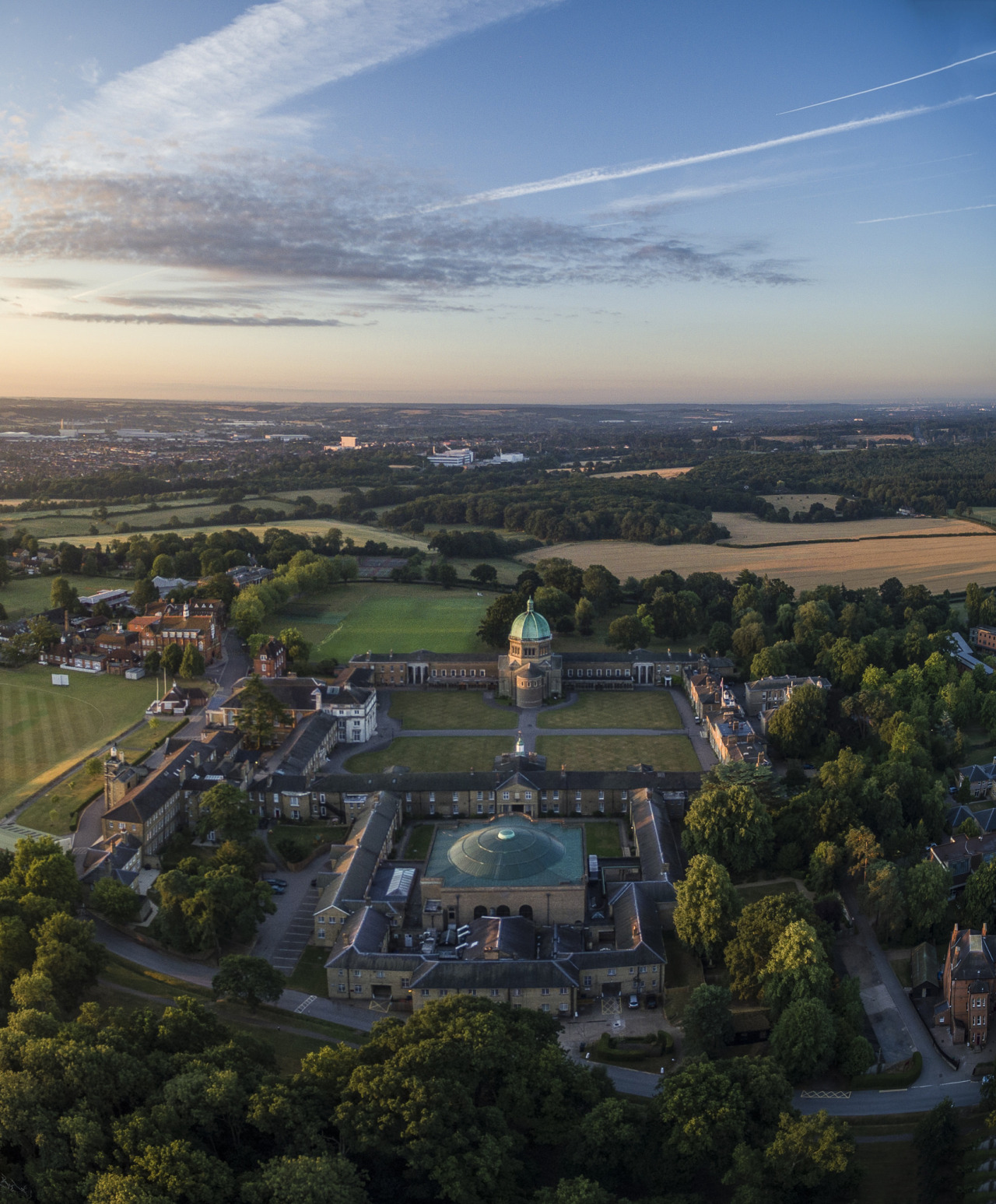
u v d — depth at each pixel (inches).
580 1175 4379.9
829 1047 5403.5
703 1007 5516.7
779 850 7721.5
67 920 5974.4
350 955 6225.4
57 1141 4151.1
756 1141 4581.7
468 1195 4143.7
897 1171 4817.9
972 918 6624.0
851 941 6801.2
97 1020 5044.3
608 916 6934.1
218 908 6550.2
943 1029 5920.3
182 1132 4301.2
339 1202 3912.4
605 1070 5103.3
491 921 6569.9
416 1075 4586.6
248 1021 5910.4
